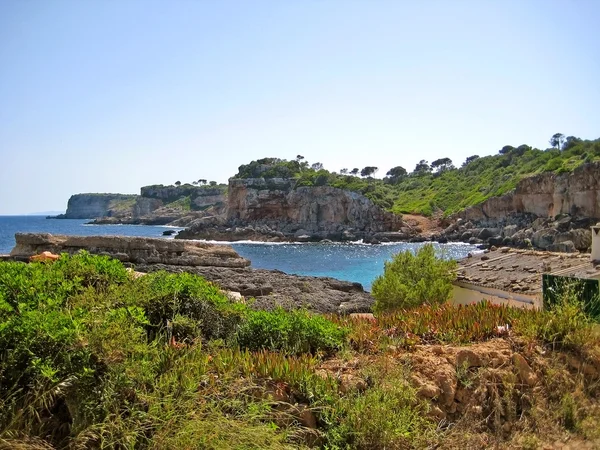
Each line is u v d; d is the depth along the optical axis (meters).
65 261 7.61
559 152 110.50
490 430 5.91
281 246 84.12
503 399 6.20
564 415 6.31
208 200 180.25
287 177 122.06
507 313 8.42
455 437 5.53
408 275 16.17
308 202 108.25
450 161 162.75
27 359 4.38
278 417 4.95
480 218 97.19
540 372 6.84
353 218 105.25
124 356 4.71
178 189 194.00
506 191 97.06
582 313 7.90
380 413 5.07
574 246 63.97
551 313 8.00
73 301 5.90
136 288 6.92
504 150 141.12
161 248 21.88
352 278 43.25
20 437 3.98
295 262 58.22
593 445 5.83
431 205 119.25
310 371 5.55
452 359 6.46
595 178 74.56
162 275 7.86
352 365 6.10
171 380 4.66
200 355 5.45
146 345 5.01
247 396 4.90
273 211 112.06
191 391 4.59
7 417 4.10
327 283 24.88
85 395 4.31
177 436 4.17
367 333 7.05
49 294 5.75
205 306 7.12
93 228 142.12
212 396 4.77
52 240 20.12
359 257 64.56
